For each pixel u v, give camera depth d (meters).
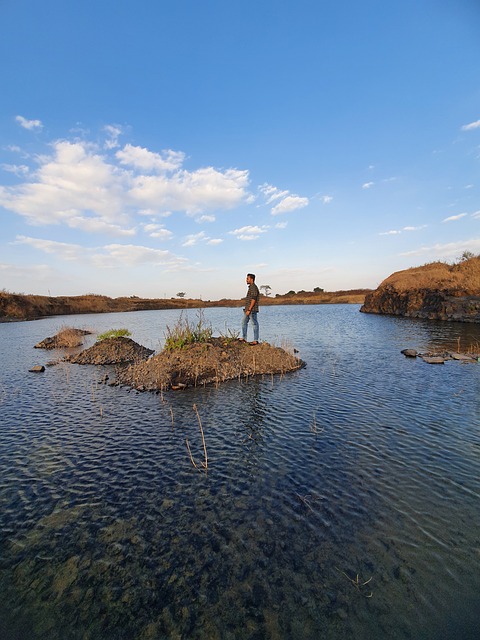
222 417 7.47
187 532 3.87
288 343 18.66
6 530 3.99
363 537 3.72
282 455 5.64
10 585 3.22
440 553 3.48
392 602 2.94
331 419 7.18
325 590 3.07
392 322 31.31
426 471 5.04
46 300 56.72
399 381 10.12
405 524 3.92
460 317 28.62
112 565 3.43
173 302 85.38
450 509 4.18
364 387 9.59
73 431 6.89
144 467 5.36
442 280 37.94
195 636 2.70
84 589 3.16
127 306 70.19
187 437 6.46
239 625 2.77
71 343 19.97
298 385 10.02
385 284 48.56
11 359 15.77
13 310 46.34
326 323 32.22
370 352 15.61
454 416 7.14
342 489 4.64
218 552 3.55
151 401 8.80
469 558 3.41
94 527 4.00
